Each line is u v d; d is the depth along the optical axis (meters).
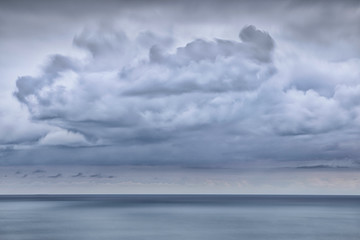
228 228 81.31
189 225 87.00
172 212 134.38
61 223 91.94
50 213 128.88
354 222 96.06
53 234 71.69
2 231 76.44
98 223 91.88
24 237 68.19
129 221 97.31
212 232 74.62
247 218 107.44
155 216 114.69
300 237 68.31
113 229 79.12
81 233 73.00
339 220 101.75
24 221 97.69
